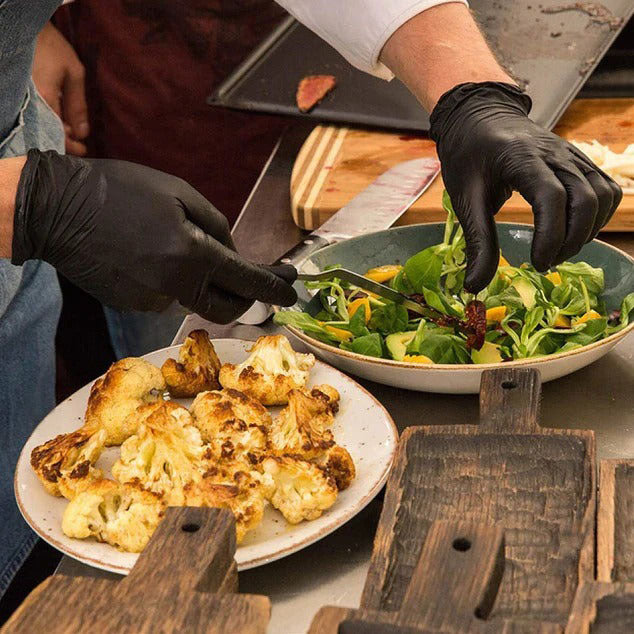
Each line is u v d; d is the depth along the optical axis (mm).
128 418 949
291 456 833
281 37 2049
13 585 1738
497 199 1077
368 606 624
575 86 1785
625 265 1148
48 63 2174
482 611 530
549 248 963
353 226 1388
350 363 1032
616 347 1116
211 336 1225
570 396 1031
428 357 1049
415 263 1148
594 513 675
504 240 1250
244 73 1946
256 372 1021
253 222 1584
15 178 1035
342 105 1827
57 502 879
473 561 545
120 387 985
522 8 2029
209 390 1043
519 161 1011
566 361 979
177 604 569
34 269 1568
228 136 2504
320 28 1338
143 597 576
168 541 620
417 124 1753
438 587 535
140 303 1046
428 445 752
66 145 2281
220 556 619
